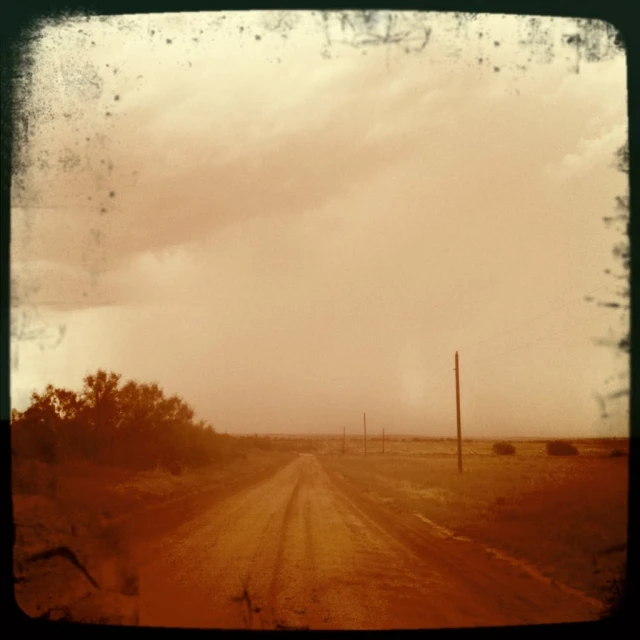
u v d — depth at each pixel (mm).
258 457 83062
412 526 17453
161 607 8039
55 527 12250
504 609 8406
